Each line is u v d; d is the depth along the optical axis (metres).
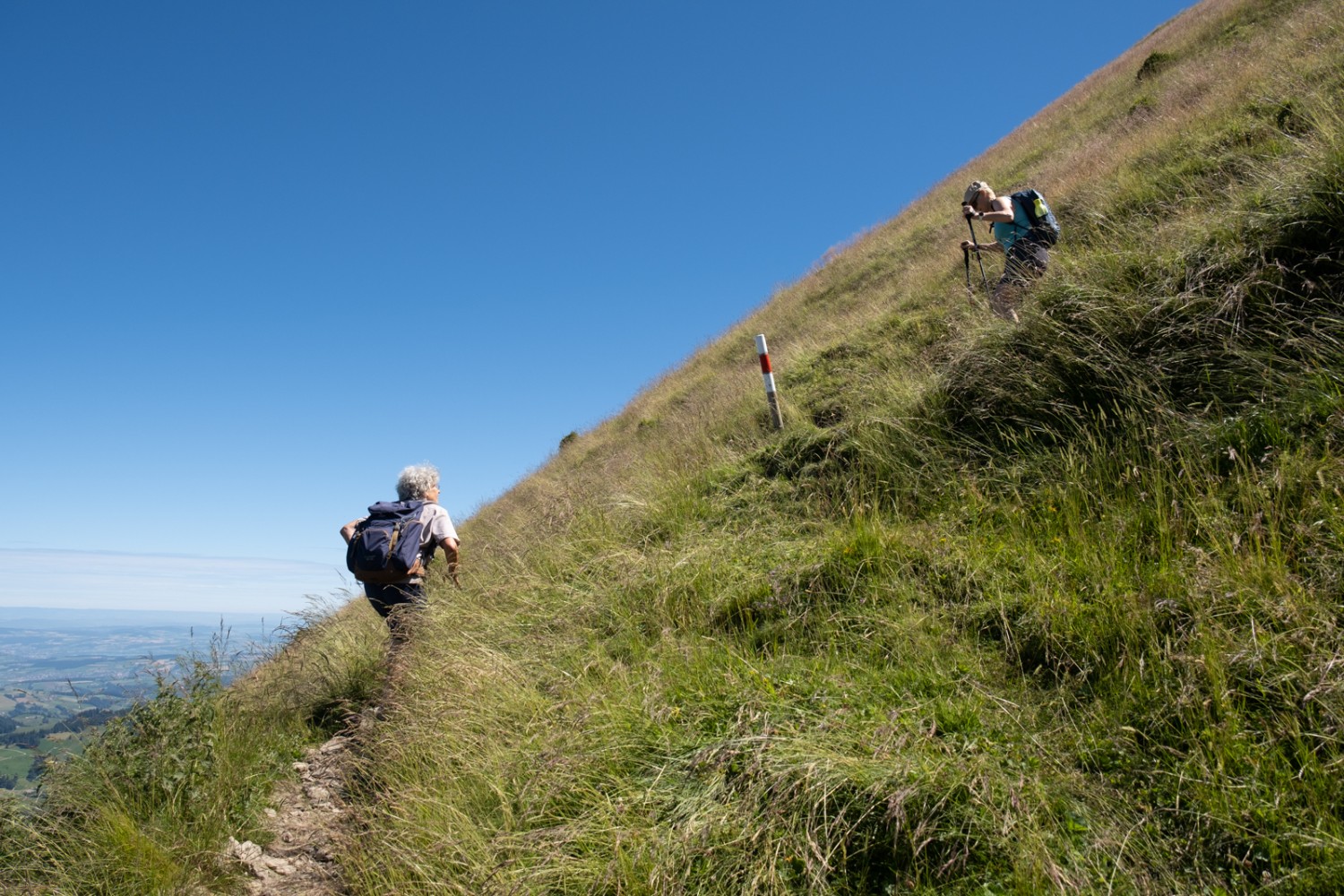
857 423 5.92
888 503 5.01
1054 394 4.77
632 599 4.98
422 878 3.15
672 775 3.10
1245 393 3.88
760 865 2.52
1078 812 2.43
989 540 4.02
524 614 5.49
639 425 14.21
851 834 2.53
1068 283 5.05
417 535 5.34
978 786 2.52
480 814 3.44
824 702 3.16
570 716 3.71
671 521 6.05
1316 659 2.47
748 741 2.96
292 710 5.49
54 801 3.79
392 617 5.34
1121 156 9.11
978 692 3.05
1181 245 4.86
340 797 4.25
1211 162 7.05
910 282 10.59
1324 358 3.66
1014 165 15.30
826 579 4.26
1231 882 2.10
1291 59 8.70
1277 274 4.12
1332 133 4.52
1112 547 3.48
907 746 2.79
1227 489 3.41
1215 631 2.77
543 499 9.02
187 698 4.58
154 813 3.85
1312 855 2.05
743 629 4.19
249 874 3.66
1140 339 4.54
